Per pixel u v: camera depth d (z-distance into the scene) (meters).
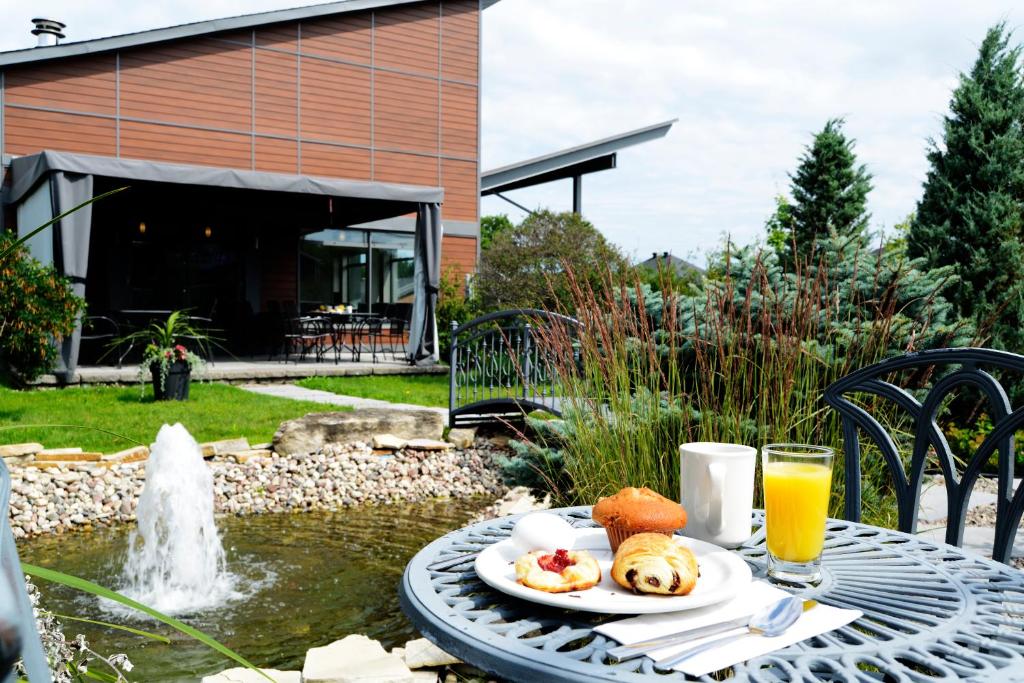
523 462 3.71
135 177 8.41
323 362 11.69
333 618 3.16
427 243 10.64
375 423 6.54
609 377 2.74
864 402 2.67
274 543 4.39
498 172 14.60
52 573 0.73
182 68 11.84
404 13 13.83
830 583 1.06
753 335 2.70
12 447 5.36
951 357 1.70
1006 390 5.34
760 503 2.41
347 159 13.37
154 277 12.67
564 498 3.41
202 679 2.42
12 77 10.55
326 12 12.83
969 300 5.98
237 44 12.31
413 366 11.00
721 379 2.67
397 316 12.23
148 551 4.19
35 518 4.72
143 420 6.73
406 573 1.09
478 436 7.04
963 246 6.08
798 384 2.54
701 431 2.49
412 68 13.95
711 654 0.81
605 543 1.19
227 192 10.45
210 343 12.11
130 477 5.34
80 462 5.44
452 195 14.38
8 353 7.48
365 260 14.25
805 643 0.86
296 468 5.88
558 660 0.80
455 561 1.13
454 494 5.78
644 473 2.54
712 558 1.06
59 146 10.90
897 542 1.28
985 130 6.21
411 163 13.98
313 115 13.03
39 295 7.34
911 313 3.63
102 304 12.16
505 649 0.83
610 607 0.87
